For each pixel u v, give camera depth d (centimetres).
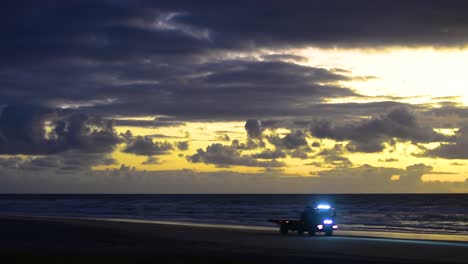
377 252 3381
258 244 3850
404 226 7069
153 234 4834
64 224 6119
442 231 6006
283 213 11144
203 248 3547
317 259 2941
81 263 2631
